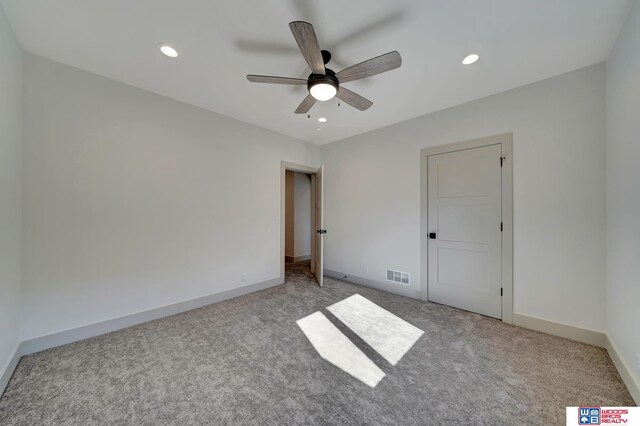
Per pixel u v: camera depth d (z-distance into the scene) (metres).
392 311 2.94
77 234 2.27
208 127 3.18
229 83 2.52
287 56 2.08
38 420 1.39
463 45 1.93
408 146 3.47
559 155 2.35
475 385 1.69
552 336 2.34
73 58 2.12
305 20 1.68
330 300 3.31
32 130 2.05
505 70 2.27
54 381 1.71
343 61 2.12
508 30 1.77
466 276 2.95
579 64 2.19
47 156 2.12
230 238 3.41
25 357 1.98
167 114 2.82
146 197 2.67
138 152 2.62
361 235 4.05
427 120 3.27
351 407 1.50
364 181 4.02
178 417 1.42
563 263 2.33
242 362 1.94
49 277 2.13
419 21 1.68
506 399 1.56
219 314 2.85
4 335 1.70
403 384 1.70
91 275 2.34
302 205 6.15
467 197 2.93
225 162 3.36
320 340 2.27
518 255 2.58
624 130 1.79
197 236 3.07
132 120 2.58
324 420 1.40
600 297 2.16
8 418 1.40
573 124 2.28
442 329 2.49
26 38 1.88
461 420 1.40
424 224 3.31
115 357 2.00
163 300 2.79
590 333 2.20
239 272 3.50
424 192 3.31
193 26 1.75
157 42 1.92
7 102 1.75
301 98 2.84
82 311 2.29
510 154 2.62
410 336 2.35
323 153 4.70
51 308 2.14
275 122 3.59
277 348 2.14
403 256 3.53
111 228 2.45
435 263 3.21
